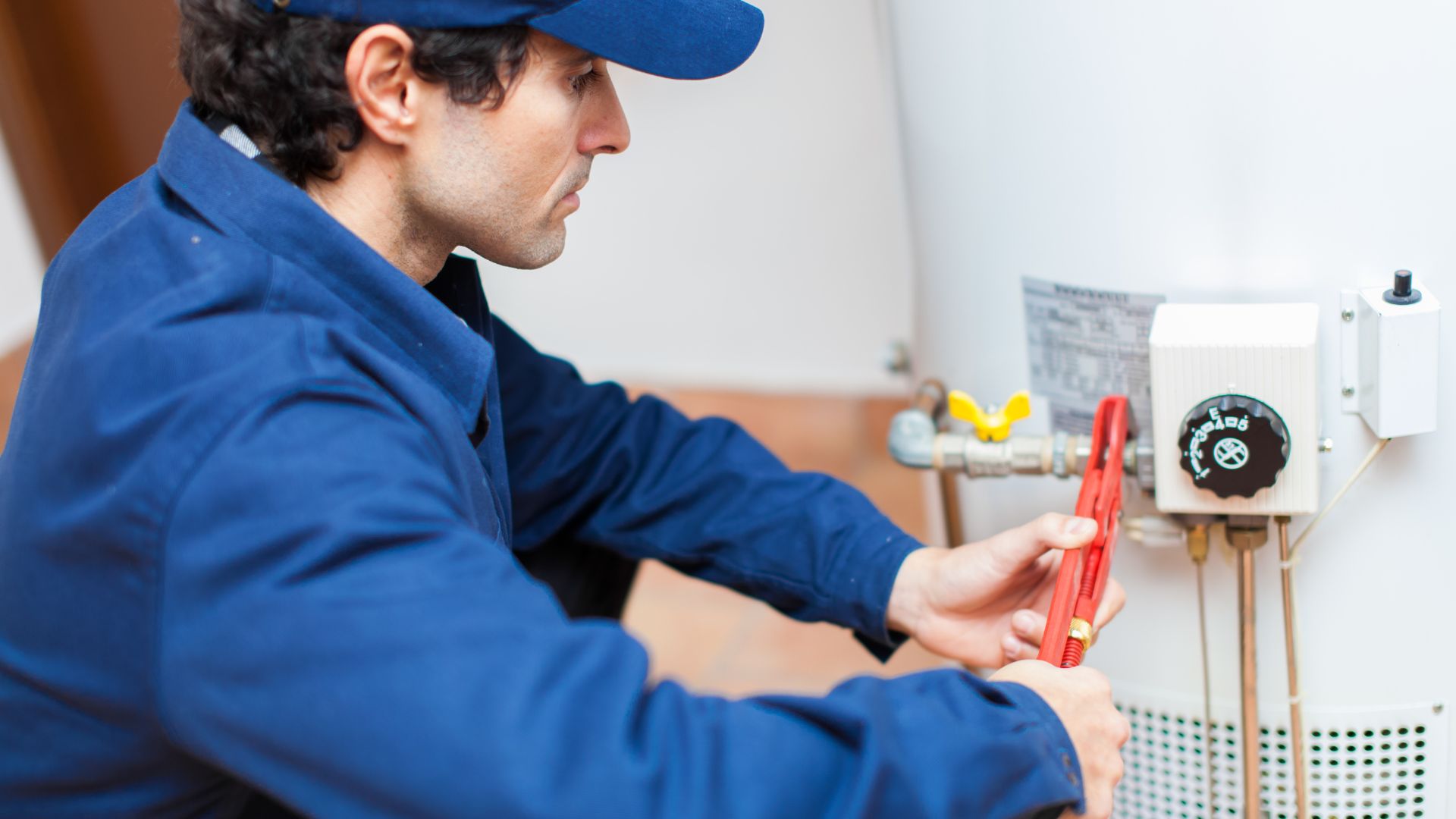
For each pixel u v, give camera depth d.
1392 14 0.72
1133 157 0.81
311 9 0.62
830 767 0.54
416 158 0.66
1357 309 0.79
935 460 0.91
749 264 1.87
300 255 0.65
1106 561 0.81
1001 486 0.99
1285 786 0.95
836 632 1.71
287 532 0.53
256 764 0.54
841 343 1.90
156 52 1.82
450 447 0.65
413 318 0.68
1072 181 0.84
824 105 1.71
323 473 0.54
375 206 0.69
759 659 1.67
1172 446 0.80
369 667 0.51
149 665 0.58
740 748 0.53
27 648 0.63
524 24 0.63
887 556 0.88
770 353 1.95
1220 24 0.75
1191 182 0.80
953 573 0.83
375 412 0.59
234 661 0.53
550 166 0.68
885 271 1.81
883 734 0.54
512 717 0.49
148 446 0.56
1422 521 0.84
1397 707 0.91
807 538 0.91
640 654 0.54
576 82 0.68
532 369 0.97
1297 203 0.78
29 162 1.92
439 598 0.52
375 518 0.54
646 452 0.98
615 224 1.89
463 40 0.62
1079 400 0.91
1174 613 0.93
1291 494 0.78
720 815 0.51
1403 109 0.74
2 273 2.10
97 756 0.64
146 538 0.55
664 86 1.75
